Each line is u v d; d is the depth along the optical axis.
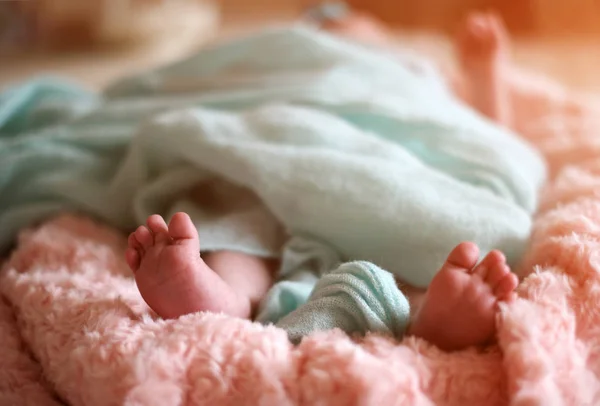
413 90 0.61
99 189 0.54
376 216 0.45
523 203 0.50
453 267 0.37
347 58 0.62
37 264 0.47
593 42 1.04
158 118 0.53
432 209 0.45
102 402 0.35
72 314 0.40
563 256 0.41
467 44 0.70
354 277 0.40
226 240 0.46
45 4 1.04
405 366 0.35
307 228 0.47
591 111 0.69
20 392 0.40
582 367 0.36
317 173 0.47
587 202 0.47
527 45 1.04
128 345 0.36
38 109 0.65
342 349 0.35
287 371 0.34
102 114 0.61
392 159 0.50
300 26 0.66
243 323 0.37
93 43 1.04
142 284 0.39
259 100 0.58
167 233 0.39
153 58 1.04
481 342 0.37
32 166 0.56
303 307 0.40
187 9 1.09
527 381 0.34
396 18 1.30
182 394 0.34
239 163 0.48
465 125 0.54
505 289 0.37
